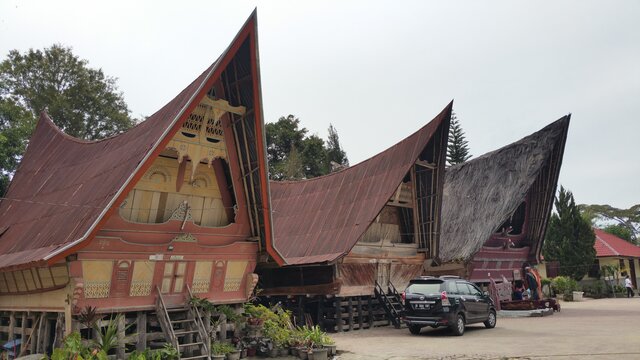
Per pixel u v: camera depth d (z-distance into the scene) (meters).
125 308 13.11
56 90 41.75
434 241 25.91
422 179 25.75
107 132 44.38
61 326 12.83
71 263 12.23
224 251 15.30
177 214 14.30
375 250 24.09
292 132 56.88
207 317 14.41
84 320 12.06
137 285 13.41
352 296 22.61
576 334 17.36
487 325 20.27
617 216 83.12
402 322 22.80
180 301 14.31
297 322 22.73
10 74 40.28
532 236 33.00
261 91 14.52
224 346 13.91
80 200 14.48
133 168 12.70
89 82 43.12
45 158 23.08
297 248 24.42
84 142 21.20
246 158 15.68
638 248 55.81
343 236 23.06
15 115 31.78
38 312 14.30
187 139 14.70
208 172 15.77
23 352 14.44
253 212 16.05
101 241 12.66
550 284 38.47
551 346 14.62
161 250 13.84
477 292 20.08
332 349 14.60
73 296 12.23
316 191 28.50
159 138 12.86
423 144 23.70
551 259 45.69
